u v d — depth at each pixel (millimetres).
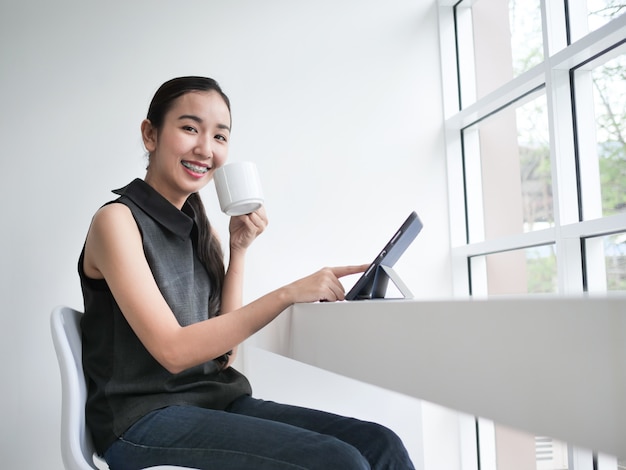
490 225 2830
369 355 680
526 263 2438
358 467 930
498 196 2828
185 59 2434
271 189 2455
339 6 2578
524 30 2592
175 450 1007
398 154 2572
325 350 838
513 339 407
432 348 531
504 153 2822
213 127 1346
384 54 2600
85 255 1172
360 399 2283
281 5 2527
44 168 2301
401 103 2596
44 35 2338
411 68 2617
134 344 1146
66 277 2281
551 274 2309
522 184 2777
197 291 1372
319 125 2518
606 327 316
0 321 2230
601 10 1979
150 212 1232
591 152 2018
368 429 1153
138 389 1119
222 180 1329
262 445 971
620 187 1923
